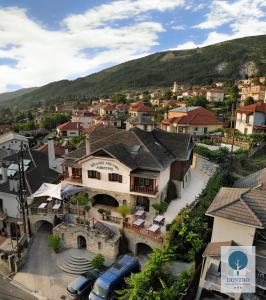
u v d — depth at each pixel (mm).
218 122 78938
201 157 54312
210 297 23234
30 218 35750
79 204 36344
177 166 39438
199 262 26641
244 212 21969
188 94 143000
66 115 144375
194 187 44406
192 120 77938
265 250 21359
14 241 36906
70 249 32531
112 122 105375
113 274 25969
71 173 38969
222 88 153375
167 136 42531
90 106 179000
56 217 35000
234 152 56219
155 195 33625
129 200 35750
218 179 41750
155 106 135125
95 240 30875
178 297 21703
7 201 38531
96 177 36750
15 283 28516
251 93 113125
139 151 37031
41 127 123812
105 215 33594
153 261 25000
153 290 22656
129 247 31656
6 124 137375
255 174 36812
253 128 68250
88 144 37219
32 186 39906
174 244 27438
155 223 31844
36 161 46531
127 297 23703
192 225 28531
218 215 22203
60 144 78438
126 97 192875
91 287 26938
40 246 33969
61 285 27969
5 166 46281
